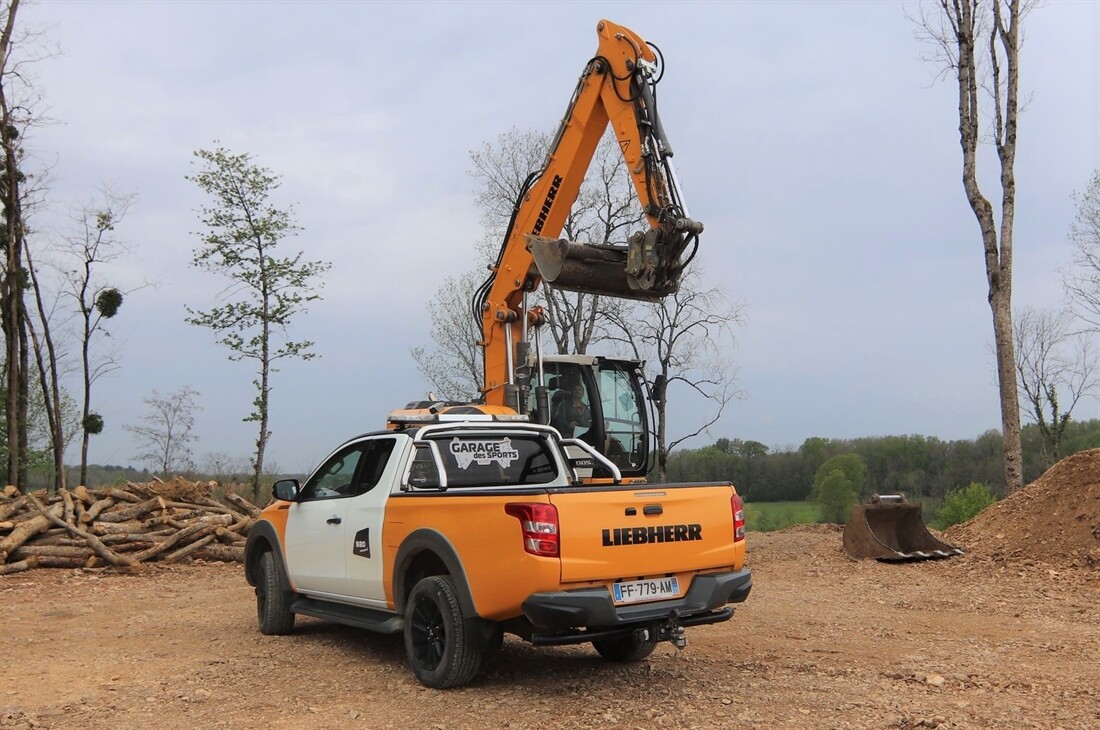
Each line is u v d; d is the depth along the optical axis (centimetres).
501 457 775
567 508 596
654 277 980
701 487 663
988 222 1902
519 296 1179
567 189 1143
